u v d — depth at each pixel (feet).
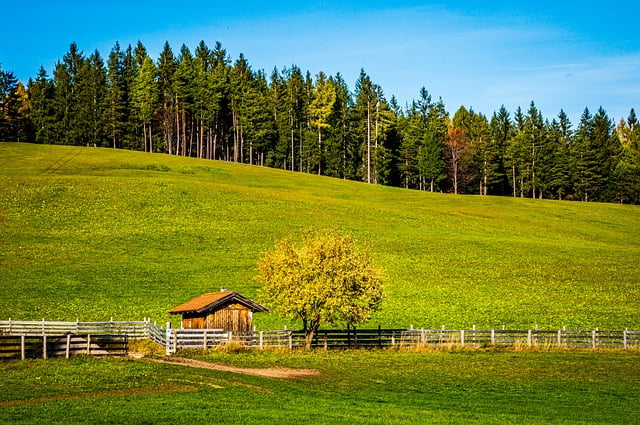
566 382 164.35
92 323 236.02
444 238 431.43
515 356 207.00
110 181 491.31
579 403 138.62
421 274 348.59
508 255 396.98
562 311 291.99
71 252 354.95
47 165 549.54
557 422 117.08
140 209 438.81
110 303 278.26
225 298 216.95
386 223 458.91
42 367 157.48
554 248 422.82
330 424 107.86
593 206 614.75
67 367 157.48
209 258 356.38
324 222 440.86
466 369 180.96
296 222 435.12
